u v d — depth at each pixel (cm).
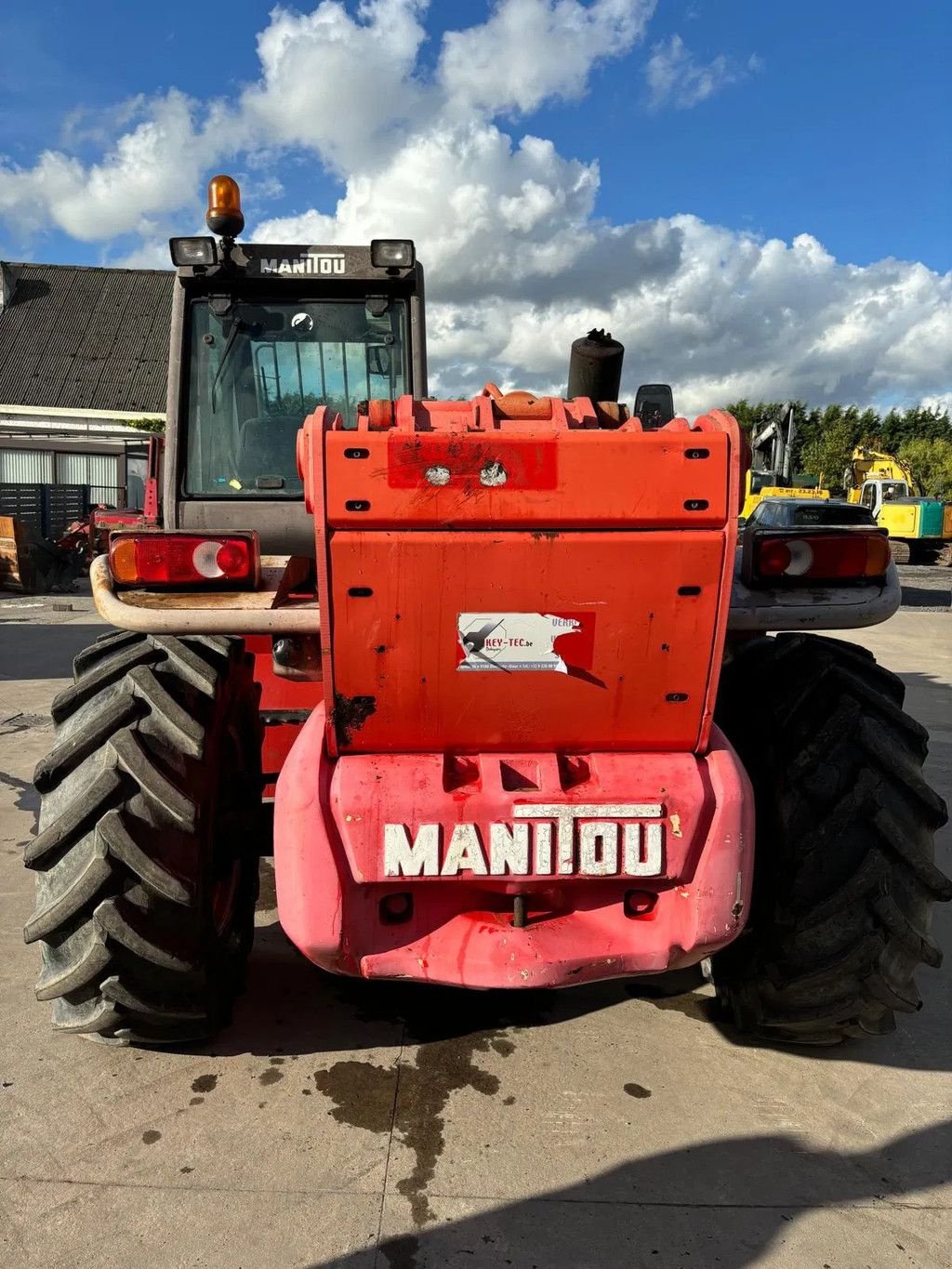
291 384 323
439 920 200
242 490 321
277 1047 245
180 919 206
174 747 207
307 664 218
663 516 174
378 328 323
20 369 2598
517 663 185
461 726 193
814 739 218
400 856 190
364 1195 192
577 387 267
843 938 211
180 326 315
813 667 231
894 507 2475
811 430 5681
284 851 193
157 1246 177
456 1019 261
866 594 214
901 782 215
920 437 6400
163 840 202
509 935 198
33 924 204
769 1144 210
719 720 255
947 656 923
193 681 213
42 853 204
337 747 197
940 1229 186
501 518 172
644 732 197
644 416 271
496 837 190
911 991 223
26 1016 256
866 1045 251
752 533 214
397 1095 225
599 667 187
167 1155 202
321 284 318
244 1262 175
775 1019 230
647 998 274
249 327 320
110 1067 234
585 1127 214
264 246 310
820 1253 179
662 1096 227
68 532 1464
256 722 262
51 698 653
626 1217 187
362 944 196
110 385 2573
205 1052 241
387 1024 257
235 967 255
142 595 194
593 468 172
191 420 319
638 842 193
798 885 213
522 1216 187
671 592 180
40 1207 186
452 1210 188
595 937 200
